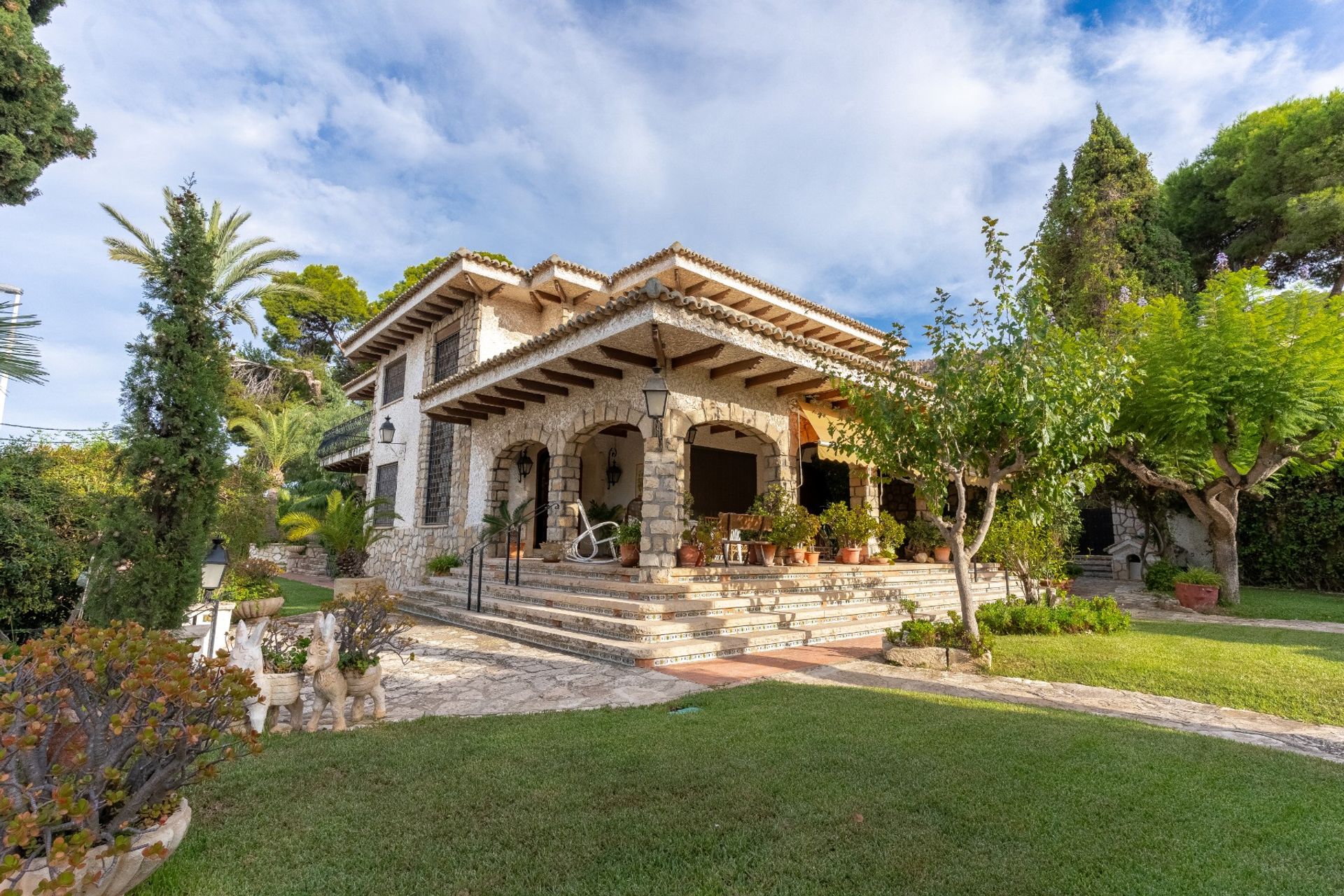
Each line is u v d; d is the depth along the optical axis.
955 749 5.76
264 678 6.12
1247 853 3.95
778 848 3.95
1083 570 23.45
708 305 11.59
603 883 3.58
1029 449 9.49
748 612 12.42
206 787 4.90
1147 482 17.39
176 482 9.81
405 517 22.47
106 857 2.92
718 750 5.73
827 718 6.77
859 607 13.82
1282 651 10.20
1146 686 8.55
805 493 23.86
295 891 3.51
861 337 21.98
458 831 4.21
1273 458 15.27
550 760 5.48
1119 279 22.67
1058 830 4.21
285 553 30.69
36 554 10.70
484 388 15.67
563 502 15.78
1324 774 5.37
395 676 9.04
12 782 2.77
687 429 13.70
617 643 10.12
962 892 3.50
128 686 3.16
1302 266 26.06
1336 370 14.00
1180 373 15.29
